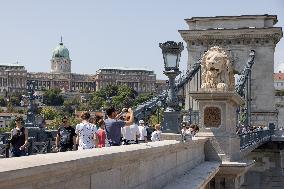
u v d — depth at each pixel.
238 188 22.25
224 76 21.88
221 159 21.53
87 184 7.82
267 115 87.94
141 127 19.80
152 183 11.91
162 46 17.64
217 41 89.44
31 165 6.09
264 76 88.25
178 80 36.44
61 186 6.92
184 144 16.11
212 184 21.36
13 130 14.08
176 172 15.12
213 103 21.81
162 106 26.22
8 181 5.63
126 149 9.70
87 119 15.12
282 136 61.88
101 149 9.25
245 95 55.03
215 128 21.80
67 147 15.91
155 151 11.72
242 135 28.47
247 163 21.80
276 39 88.81
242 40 88.75
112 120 15.57
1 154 14.84
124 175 9.65
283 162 60.34
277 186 58.56
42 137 18.41
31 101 24.20
